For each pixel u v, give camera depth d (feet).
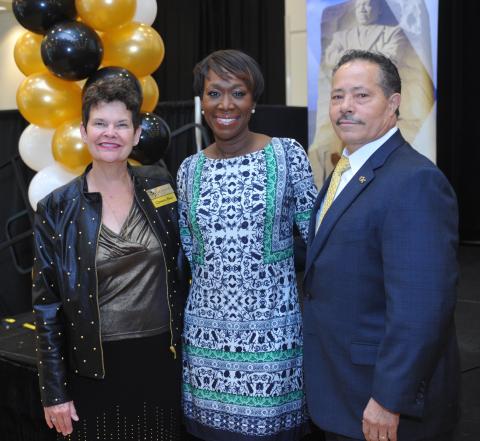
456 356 5.12
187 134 14.85
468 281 16.74
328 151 16.76
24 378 7.78
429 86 14.87
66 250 5.71
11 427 8.04
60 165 9.92
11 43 25.48
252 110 6.17
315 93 16.65
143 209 5.93
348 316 4.95
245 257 5.88
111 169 5.78
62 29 8.69
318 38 16.33
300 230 6.20
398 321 4.49
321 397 5.31
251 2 23.20
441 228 4.50
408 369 4.46
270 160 5.98
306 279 5.35
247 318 5.91
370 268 4.83
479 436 8.26
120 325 5.82
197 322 6.12
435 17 14.67
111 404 5.93
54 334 5.77
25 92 9.45
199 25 24.40
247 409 5.93
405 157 4.82
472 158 21.80
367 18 15.37
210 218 5.94
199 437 6.30
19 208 13.83
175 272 6.11
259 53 23.31
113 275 5.75
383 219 4.70
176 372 6.23
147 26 10.11
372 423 4.69
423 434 4.89
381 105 4.86
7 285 13.96
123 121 5.59
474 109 21.45
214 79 5.92
